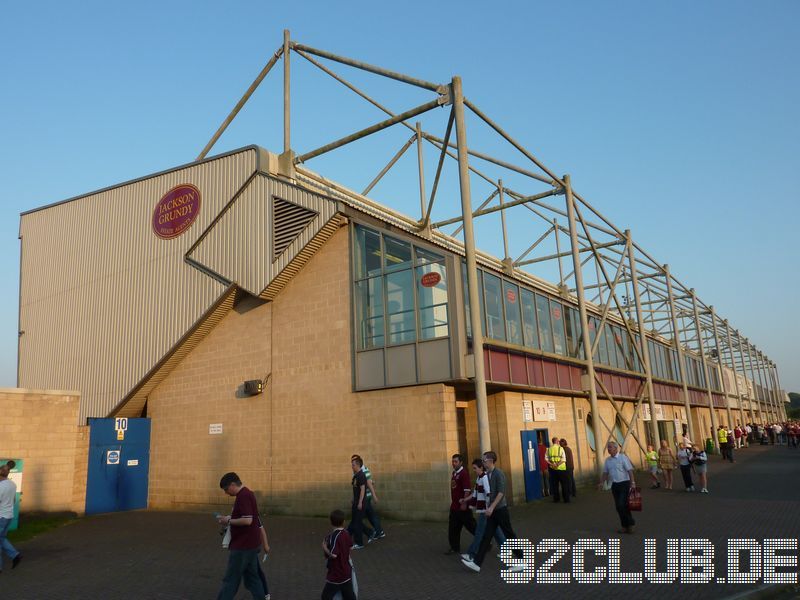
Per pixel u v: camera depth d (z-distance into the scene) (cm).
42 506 1731
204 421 1989
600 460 2134
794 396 18525
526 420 1931
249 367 1920
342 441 1681
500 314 1831
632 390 2928
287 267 1828
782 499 1563
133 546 1305
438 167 1911
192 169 2158
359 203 2272
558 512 1557
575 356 2330
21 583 982
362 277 1753
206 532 1474
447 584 858
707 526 1223
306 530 1440
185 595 869
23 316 2516
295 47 2052
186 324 2020
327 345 1767
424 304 1617
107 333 2236
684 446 1947
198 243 2067
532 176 2283
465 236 1540
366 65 1784
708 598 737
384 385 1630
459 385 1650
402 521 1520
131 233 2273
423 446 1546
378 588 851
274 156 2028
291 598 818
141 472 2062
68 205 2506
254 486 1822
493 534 962
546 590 806
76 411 1864
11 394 1722
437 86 1658
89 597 877
